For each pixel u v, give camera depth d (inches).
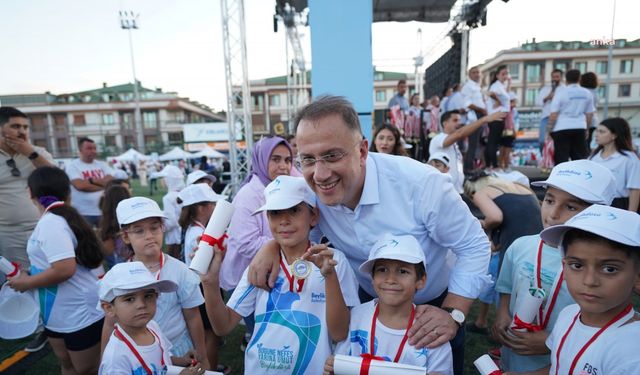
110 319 75.8
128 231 85.3
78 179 207.3
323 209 68.5
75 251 93.8
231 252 96.5
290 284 67.6
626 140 147.0
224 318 67.2
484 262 65.9
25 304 94.1
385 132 157.8
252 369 68.3
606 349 50.3
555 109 237.3
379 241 63.2
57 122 1913.1
